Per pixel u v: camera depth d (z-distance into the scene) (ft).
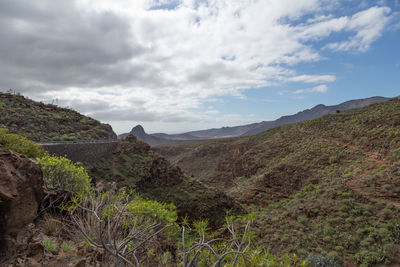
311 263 57.31
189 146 530.68
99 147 85.56
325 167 135.64
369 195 87.56
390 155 112.37
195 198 86.28
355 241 66.74
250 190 150.71
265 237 74.49
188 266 7.03
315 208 90.48
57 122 116.06
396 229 65.51
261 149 228.02
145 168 90.68
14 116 101.19
